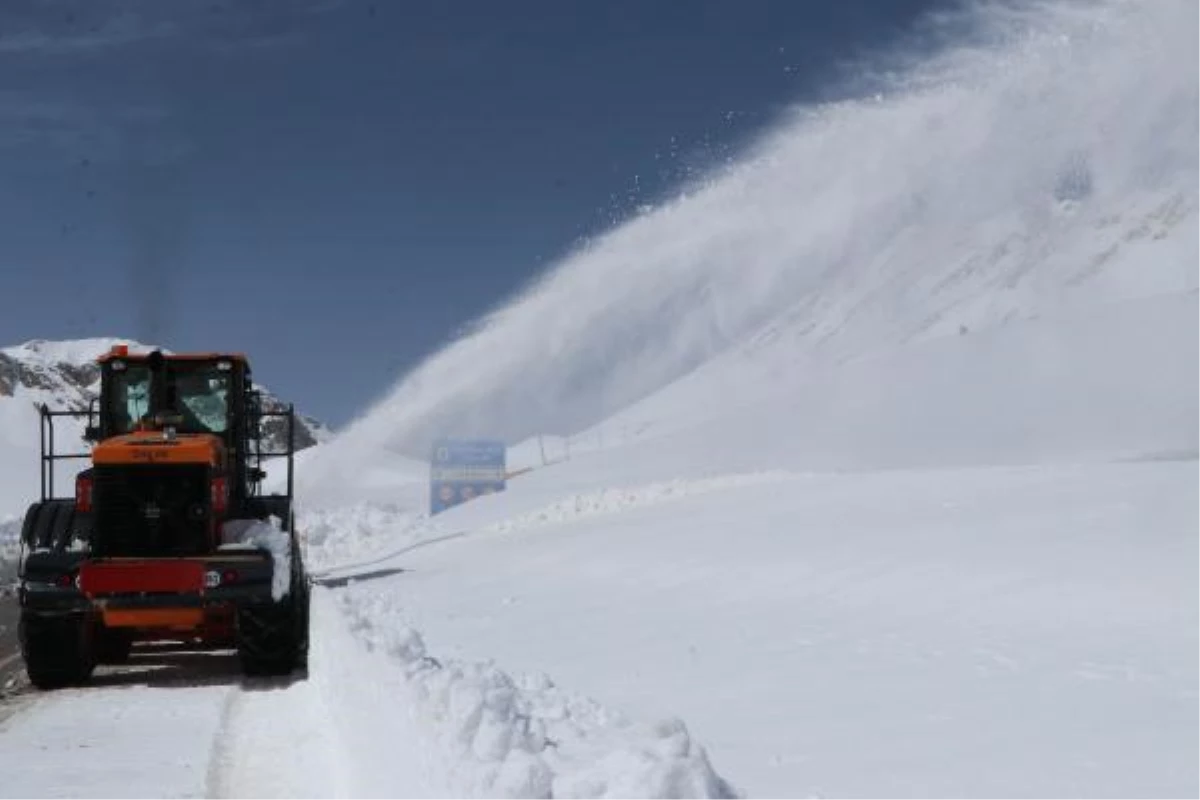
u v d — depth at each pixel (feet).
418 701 17.01
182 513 42.24
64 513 42.27
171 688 39.60
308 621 43.19
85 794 25.09
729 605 38.63
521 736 14.92
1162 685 21.47
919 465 106.01
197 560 40.42
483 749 14.38
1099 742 17.92
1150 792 15.35
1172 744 17.46
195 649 50.75
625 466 128.26
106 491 42.24
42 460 44.04
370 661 21.40
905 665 25.82
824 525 49.49
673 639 33.37
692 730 21.33
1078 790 15.66
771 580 40.91
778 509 58.29
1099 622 27.35
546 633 38.01
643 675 28.25
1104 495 42.47
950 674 24.31
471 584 58.95
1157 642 24.90
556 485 124.47
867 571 38.19
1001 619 29.35
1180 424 105.91
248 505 45.21
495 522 102.37
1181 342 129.29
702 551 50.72
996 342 146.51
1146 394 116.06
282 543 41.86
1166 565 30.83
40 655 40.11
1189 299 145.59
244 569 40.47
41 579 39.91
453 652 35.24
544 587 52.24
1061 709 20.36
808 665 27.12
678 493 81.20
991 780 16.37
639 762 13.29
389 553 93.86
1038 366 132.98
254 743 29.84
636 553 55.21
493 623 42.34
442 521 117.50
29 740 30.99
